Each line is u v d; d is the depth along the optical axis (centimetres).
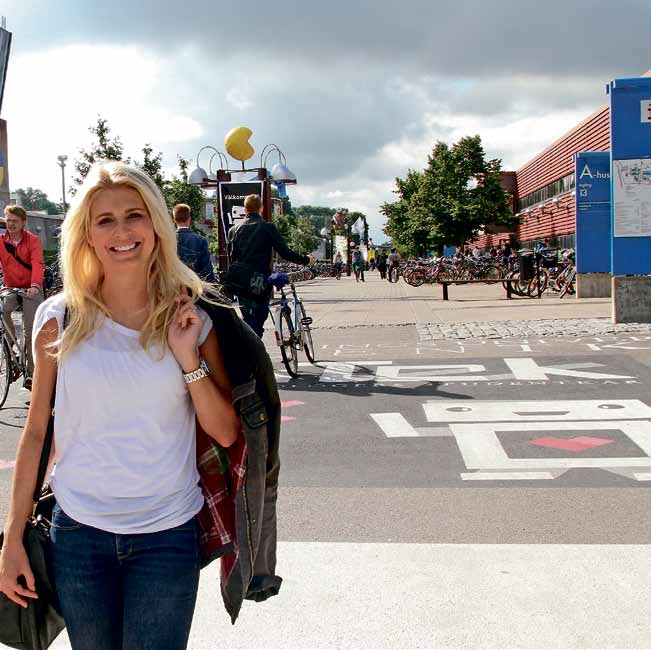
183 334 210
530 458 595
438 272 3384
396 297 2519
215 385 217
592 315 1514
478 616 341
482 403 783
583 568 389
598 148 3538
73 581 205
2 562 208
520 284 2264
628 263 1341
